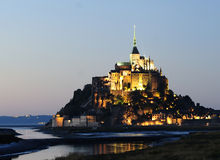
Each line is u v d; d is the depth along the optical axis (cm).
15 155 13212
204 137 11569
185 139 11731
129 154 9706
